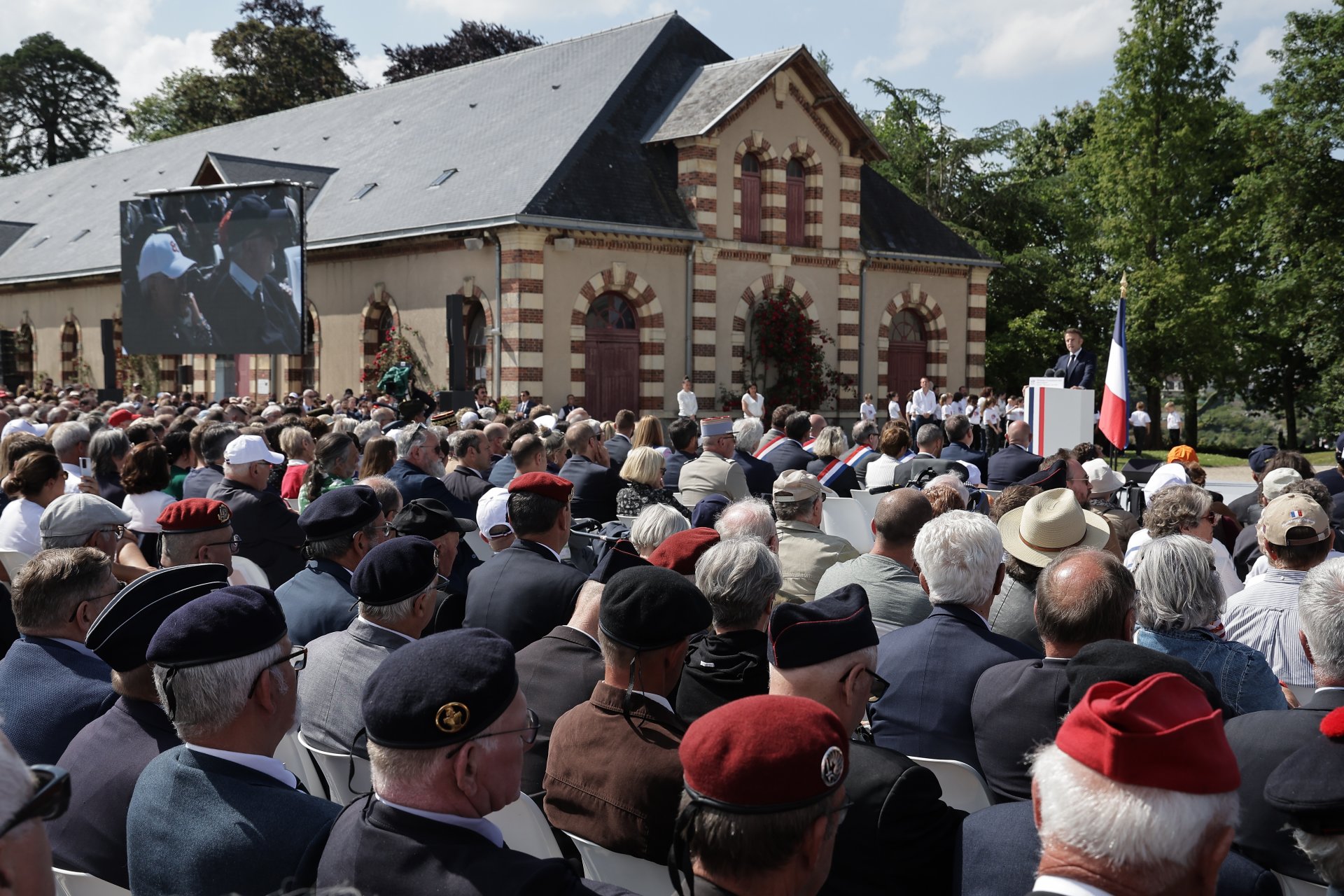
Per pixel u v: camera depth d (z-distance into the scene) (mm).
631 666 3494
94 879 3332
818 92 28047
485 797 2611
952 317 31734
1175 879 1922
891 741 4051
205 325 27594
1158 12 36719
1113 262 39688
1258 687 3920
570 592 5172
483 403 24297
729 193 27062
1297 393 46656
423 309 26422
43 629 4121
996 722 3715
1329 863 2328
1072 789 1967
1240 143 39188
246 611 3107
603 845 3438
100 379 36406
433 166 28578
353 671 4238
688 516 8727
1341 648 3451
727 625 4047
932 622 4160
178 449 10078
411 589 4293
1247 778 3295
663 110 27766
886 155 29375
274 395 30469
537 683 4195
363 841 2588
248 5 54750
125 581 6176
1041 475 8164
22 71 58500
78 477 9445
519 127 28078
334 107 37000
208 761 3070
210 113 55000
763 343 27844
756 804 2129
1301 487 6602
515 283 24109
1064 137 51406
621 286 25672
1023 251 40469
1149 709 1972
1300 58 33750
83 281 36594
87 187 44094
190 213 27656
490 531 7059
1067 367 15664
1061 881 1969
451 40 48500
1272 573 5066
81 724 3936
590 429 9914
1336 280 34031
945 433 12422
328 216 29219
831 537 6250
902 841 3133
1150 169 37156
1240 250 37656
